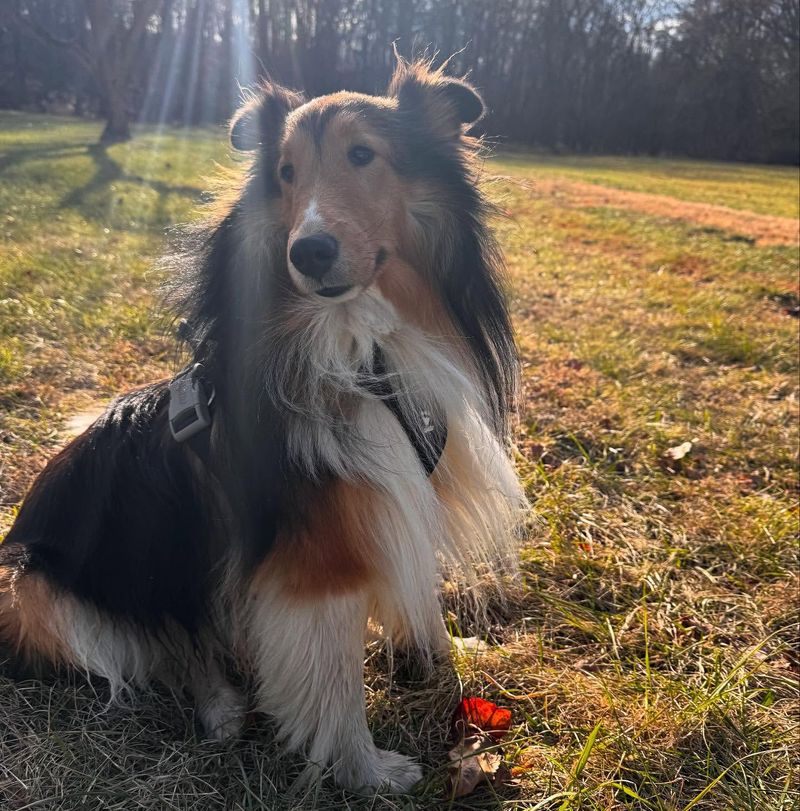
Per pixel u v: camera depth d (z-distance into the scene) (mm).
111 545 490
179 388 502
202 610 506
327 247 431
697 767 474
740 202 4156
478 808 447
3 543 525
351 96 496
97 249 1755
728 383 1106
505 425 548
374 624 570
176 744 473
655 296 1650
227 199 518
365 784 466
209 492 496
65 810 422
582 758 448
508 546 558
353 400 456
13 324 1165
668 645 576
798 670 564
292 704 466
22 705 488
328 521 437
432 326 493
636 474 833
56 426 870
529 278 1794
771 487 822
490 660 562
